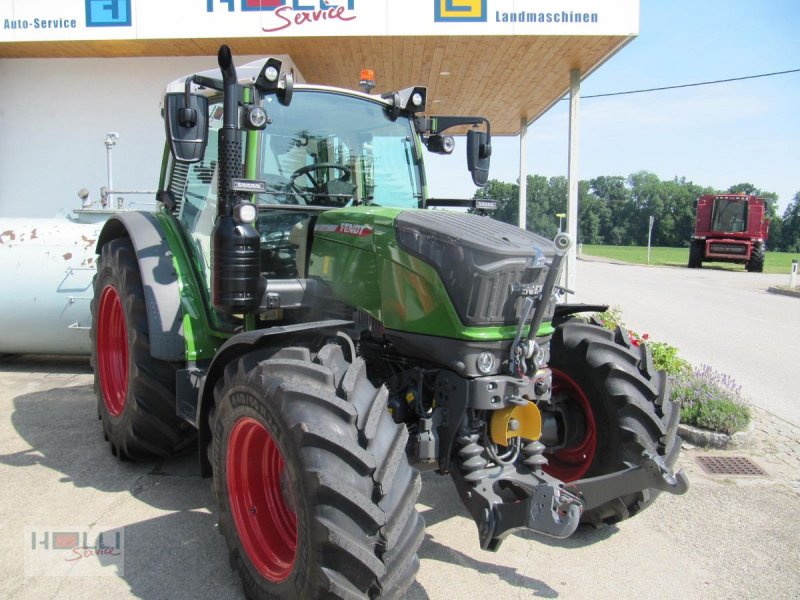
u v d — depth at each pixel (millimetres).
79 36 9492
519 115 14805
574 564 3121
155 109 10852
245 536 2709
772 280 20766
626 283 18766
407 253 2822
